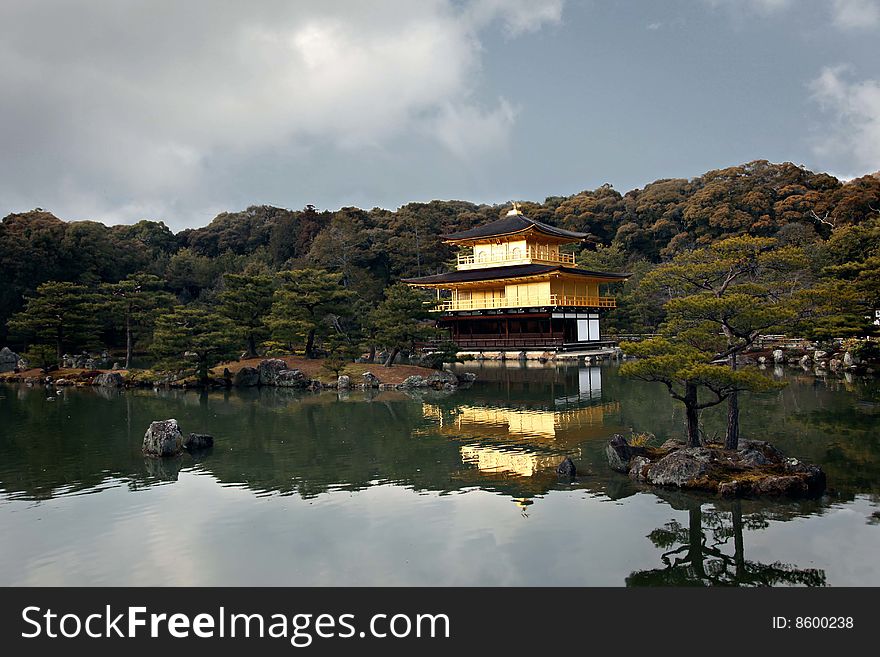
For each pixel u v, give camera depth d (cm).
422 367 5291
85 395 4684
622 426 3009
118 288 6244
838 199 9706
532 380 5119
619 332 8338
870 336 4834
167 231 13075
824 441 2506
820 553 1447
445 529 1652
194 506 1892
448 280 7756
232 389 4984
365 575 1400
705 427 2877
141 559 1505
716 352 2178
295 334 5491
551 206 13600
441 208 13062
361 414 3600
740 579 1345
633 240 11750
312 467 2341
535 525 1662
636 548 1502
